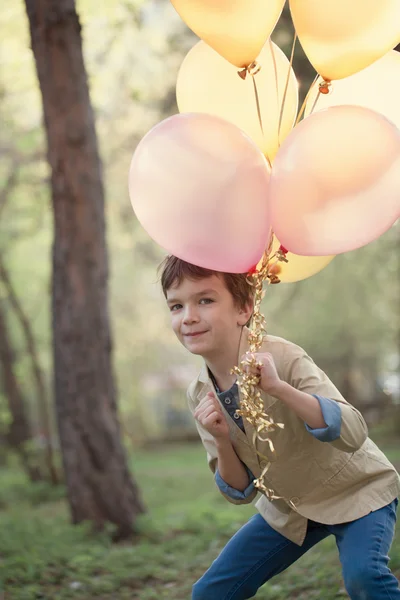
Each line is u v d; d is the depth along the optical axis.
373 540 2.58
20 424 13.80
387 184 2.25
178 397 29.81
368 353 22.72
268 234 2.40
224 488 2.84
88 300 7.30
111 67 10.95
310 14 2.37
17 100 12.56
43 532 7.20
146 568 5.63
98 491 7.26
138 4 10.11
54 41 7.01
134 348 24.66
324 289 19.16
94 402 7.34
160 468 17.89
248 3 2.33
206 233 2.27
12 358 14.26
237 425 2.70
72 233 7.27
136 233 17.19
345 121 2.25
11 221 14.53
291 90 2.79
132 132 11.91
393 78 2.69
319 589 4.45
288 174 2.28
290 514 2.78
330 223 2.29
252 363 2.38
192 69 2.81
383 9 2.33
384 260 16.22
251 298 2.63
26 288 17.16
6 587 4.97
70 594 5.00
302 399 2.39
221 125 2.32
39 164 12.97
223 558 2.93
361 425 2.48
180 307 2.59
